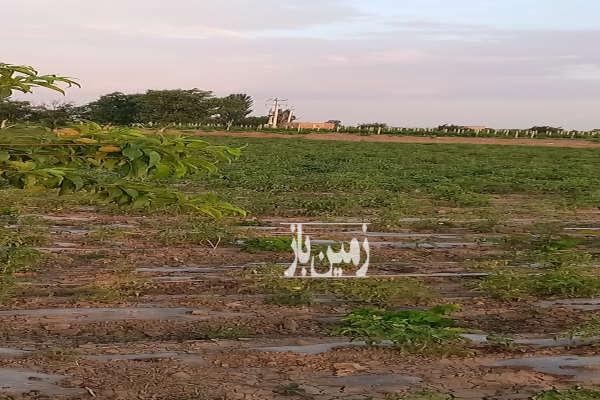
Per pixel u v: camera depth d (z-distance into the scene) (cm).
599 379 557
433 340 632
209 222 1305
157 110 9019
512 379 549
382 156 3897
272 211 1553
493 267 985
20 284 817
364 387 524
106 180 290
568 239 1281
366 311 715
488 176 2692
